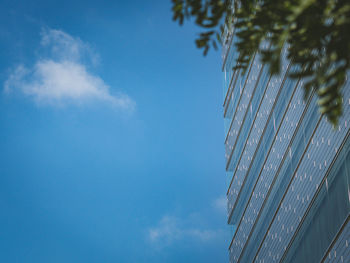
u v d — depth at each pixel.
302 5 6.01
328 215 35.56
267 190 51.97
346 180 32.88
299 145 44.12
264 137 55.25
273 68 5.93
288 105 48.41
